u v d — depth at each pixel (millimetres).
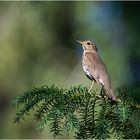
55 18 22781
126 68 21094
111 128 7328
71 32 23016
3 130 19875
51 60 22438
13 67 21672
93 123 7332
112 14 22500
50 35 22641
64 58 22672
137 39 21375
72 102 7453
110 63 21172
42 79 21719
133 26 21531
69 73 22219
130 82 20734
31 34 22312
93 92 7641
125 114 7082
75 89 7680
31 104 7535
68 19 23062
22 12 22547
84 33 22812
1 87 21469
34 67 21969
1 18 22453
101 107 7480
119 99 7625
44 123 7113
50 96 7566
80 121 7344
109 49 21688
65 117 7090
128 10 21766
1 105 21172
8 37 22109
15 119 7523
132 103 7527
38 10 22625
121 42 21984
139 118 7441
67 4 22859
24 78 21672
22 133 19312
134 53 21297
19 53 21969
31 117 18969
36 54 22203
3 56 21719
